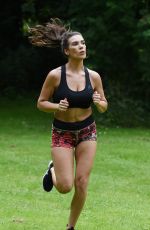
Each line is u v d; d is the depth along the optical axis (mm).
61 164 12680
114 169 23000
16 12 50219
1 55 51281
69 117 12781
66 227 13641
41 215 15516
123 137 31047
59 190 12781
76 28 35719
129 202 17688
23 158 24547
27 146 27578
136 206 17156
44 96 12969
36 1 44688
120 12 34375
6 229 13867
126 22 34031
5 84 50125
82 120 12836
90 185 19969
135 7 34688
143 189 19766
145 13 33688
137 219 15500
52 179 13164
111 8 33875
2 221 14656
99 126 34688
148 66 34531
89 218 15391
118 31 35125
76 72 12961
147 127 35375
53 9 43500
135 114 35906
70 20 35750
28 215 15445
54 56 49812
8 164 23281
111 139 30172
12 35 51469
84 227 14359
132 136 31547
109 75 36688
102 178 21250
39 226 14305
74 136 12828
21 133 31812
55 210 16219
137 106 36219
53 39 13602
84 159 12805
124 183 20609
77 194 12875
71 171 12688
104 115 35844
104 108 13109
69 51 12852
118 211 16375
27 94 49438
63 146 12773
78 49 12742
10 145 27719
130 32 34469
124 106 35781
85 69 13086
